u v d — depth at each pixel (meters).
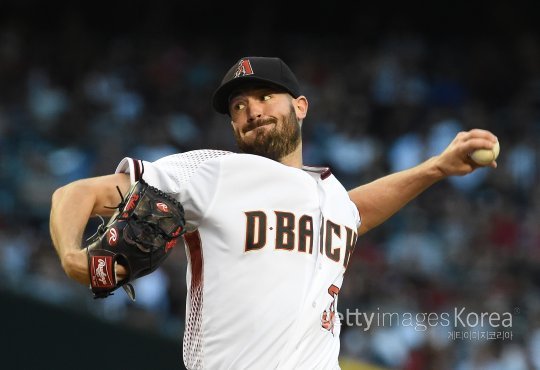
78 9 70.38
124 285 11.32
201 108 57.09
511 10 71.31
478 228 48.09
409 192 14.35
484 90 63.00
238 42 65.81
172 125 53.94
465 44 67.75
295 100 13.16
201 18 73.25
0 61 56.50
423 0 73.31
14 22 66.81
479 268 45.03
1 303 22.08
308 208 12.27
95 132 51.59
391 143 56.16
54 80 56.84
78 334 22.86
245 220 11.85
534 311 40.03
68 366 22.53
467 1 72.75
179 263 39.06
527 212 50.12
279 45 66.06
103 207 11.73
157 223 11.16
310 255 12.08
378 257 44.25
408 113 58.19
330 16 74.56
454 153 14.12
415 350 36.62
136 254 11.09
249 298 11.70
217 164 11.98
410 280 43.25
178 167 11.98
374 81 61.25
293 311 11.76
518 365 36.91
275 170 12.16
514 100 62.00
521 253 47.12
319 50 65.56
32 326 22.28
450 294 41.97
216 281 11.81
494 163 14.13
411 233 46.41
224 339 11.73
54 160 48.09
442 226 47.75
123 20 70.50
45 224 44.22
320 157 53.34
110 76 58.06
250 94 12.88
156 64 60.09
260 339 11.65
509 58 65.06
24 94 54.34
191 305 12.16
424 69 64.12
